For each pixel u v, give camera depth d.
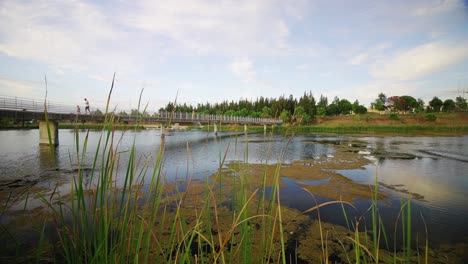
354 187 8.81
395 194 8.04
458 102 68.50
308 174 10.77
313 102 63.81
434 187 8.92
